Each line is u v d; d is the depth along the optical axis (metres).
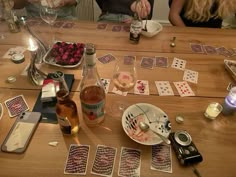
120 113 0.88
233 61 1.13
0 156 0.73
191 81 1.04
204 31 1.42
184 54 1.21
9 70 1.07
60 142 0.77
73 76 1.02
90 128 0.82
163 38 1.33
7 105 0.89
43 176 0.68
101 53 1.19
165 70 1.10
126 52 1.21
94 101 0.76
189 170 0.71
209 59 1.18
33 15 1.69
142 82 1.02
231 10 1.69
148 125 0.82
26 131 0.79
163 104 0.92
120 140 0.79
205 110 0.90
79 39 1.30
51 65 1.10
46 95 0.88
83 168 0.70
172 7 1.77
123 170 0.70
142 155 0.74
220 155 0.75
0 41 1.26
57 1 1.64
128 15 1.89
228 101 0.87
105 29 1.40
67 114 0.75
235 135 0.81
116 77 0.96
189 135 0.79
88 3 2.83
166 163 0.72
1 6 1.41
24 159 0.72
